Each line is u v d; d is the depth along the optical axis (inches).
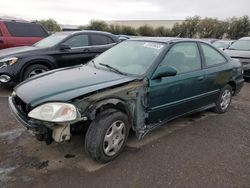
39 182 112.8
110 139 126.9
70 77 140.1
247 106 236.7
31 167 123.3
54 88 123.6
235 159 139.5
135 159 134.0
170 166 129.4
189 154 142.0
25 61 243.4
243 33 1633.9
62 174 119.0
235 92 218.8
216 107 205.2
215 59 193.9
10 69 236.1
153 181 117.2
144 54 157.8
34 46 277.9
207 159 137.9
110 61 165.2
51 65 262.5
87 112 118.0
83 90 119.9
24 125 116.7
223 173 126.0
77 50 280.2
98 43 301.4
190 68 168.6
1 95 237.5
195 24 1711.4
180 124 183.8
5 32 322.0
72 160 130.5
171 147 148.6
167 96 151.9
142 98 139.3
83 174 119.6
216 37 1692.9
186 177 121.3
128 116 136.0
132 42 177.5
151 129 150.5
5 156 131.9
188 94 166.9
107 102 124.3
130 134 161.5
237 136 168.4
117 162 130.6
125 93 130.8
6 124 171.0
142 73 142.8
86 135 123.2
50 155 134.3
